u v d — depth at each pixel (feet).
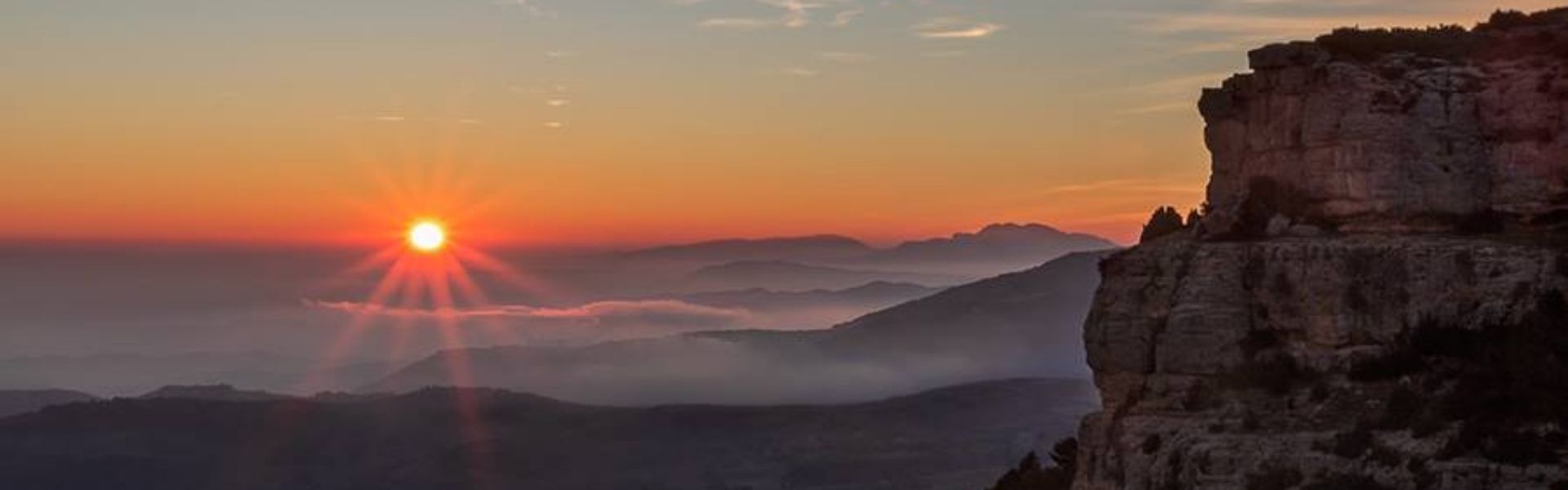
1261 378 251.60
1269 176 266.57
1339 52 267.59
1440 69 262.88
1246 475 240.53
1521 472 226.58
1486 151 260.42
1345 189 259.60
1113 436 262.67
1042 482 355.77
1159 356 260.83
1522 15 274.36
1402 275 248.32
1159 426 254.88
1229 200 271.69
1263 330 256.32
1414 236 255.09
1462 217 258.78
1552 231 255.09
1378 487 231.71
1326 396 246.47
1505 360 238.89
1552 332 239.71
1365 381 245.86
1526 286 243.19
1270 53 266.57
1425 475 230.07
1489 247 247.91
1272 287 255.50
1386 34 270.67
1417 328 246.47
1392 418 239.91
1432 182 258.78
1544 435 229.86
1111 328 264.52
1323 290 251.19
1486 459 229.45
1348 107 260.01
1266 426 246.88
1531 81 259.39
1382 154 258.57
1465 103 261.24
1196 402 256.32
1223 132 274.16
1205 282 259.19
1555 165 257.75
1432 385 241.35
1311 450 239.09
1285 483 237.86
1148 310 262.88
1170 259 263.90
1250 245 259.19
